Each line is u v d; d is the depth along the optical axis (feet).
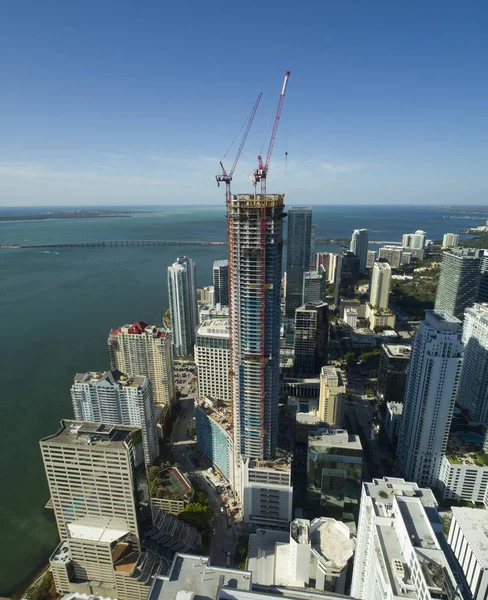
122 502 623.36
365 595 469.98
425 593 343.87
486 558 511.81
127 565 643.45
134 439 625.00
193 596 330.54
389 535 435.94
